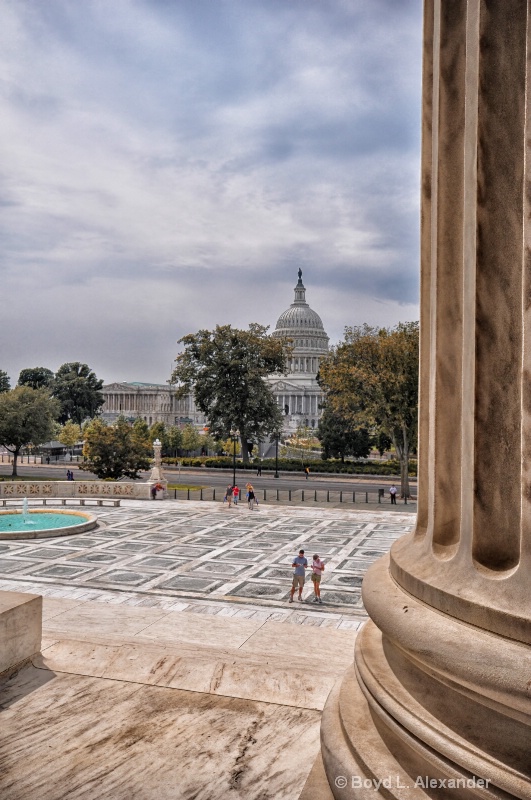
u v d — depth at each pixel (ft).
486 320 8.08
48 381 495.00
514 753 7.03
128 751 12.30
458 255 9.14
